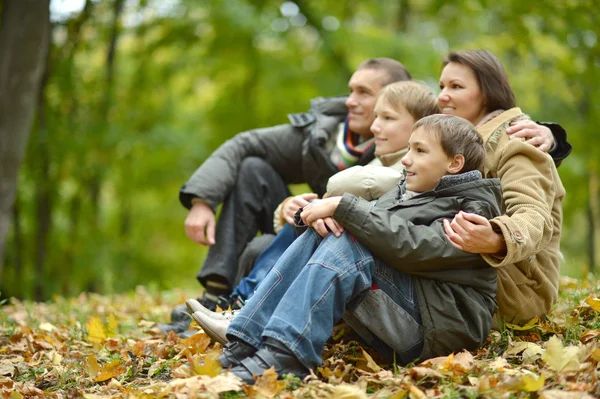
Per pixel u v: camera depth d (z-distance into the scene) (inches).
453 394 131.4
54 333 230.5
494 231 148.4
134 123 660.7
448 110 197.3
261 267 194.4
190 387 135.6
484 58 195.5
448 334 149.5
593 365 144.1
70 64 625.0
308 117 235.5
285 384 135.0
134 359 183.9
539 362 154.3
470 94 194.1
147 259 750.5
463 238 145.6
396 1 747.4
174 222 815.7
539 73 683.4
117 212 791.1
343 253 146.8
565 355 142.6
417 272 150.3
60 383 166.7
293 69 696.4
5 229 434.6
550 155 181.3
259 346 147.5
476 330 151.1
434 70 653.9
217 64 686.5
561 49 634.2
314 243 153.8
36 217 665.6
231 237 219.1
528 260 170.9
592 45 597.6
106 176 647.8
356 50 681.6
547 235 158.6
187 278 812.0
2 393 156.9
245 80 704.4
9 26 428.8
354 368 155.2
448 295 150.6
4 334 233.0
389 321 151.2
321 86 686.5
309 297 142.7
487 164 177.5
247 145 235.5
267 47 711.7
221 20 644.7
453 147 157.4
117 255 701.9
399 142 193.3
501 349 166.4
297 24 688.4
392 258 147.8
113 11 647.1
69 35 630.5
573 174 628.7
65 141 616.1
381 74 221.3
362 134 225.9
